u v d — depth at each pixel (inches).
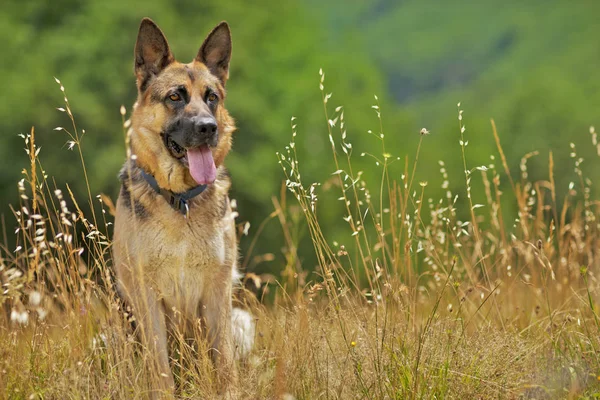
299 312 224.7
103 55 853.2
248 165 852.0
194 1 990.4
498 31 6348.4
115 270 255.9
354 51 1261.1
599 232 299.9
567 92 2037.4
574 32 4958.2
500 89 3705.7
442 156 1574.8
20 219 245.1
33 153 218.7
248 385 216.2
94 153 791.7
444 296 254.8
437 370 205.9
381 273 221.6
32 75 816.9
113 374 210.4
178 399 223.9
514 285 281.4
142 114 256.7
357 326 222.8
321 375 207.8
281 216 314.8
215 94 262.1
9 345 216.1
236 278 266.8
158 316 245.8
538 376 212.1
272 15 1118.4
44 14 928.3
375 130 1071.0
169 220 242.8
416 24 7691.9
